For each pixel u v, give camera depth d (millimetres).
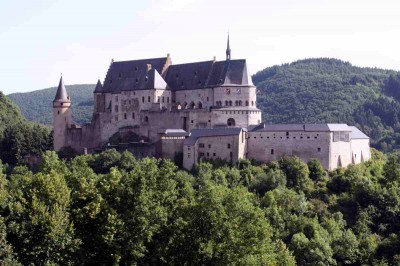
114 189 109062
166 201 111688
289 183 192250
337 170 198750
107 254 102375
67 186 115375
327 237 159250
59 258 98750
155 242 106625
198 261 102812
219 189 115188
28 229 100000
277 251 129625
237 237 104375
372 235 167875
